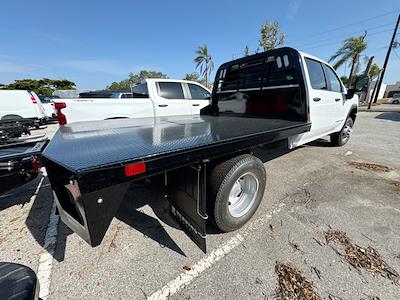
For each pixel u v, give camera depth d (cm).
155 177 216
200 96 621
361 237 210
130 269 175
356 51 2012
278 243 203
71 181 124
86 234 131
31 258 188
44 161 150
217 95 464
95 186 117
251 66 387
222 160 204
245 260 183
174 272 172
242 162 204
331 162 440
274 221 238
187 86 590
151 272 172
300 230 222
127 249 198
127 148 157
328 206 269
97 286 160
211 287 158
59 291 156
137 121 362
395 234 214
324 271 171
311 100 329
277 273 169
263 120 339
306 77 316
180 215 199
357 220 239
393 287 156
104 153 144
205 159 169
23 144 292
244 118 383
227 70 436
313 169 400
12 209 270
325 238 209
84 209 116
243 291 155
